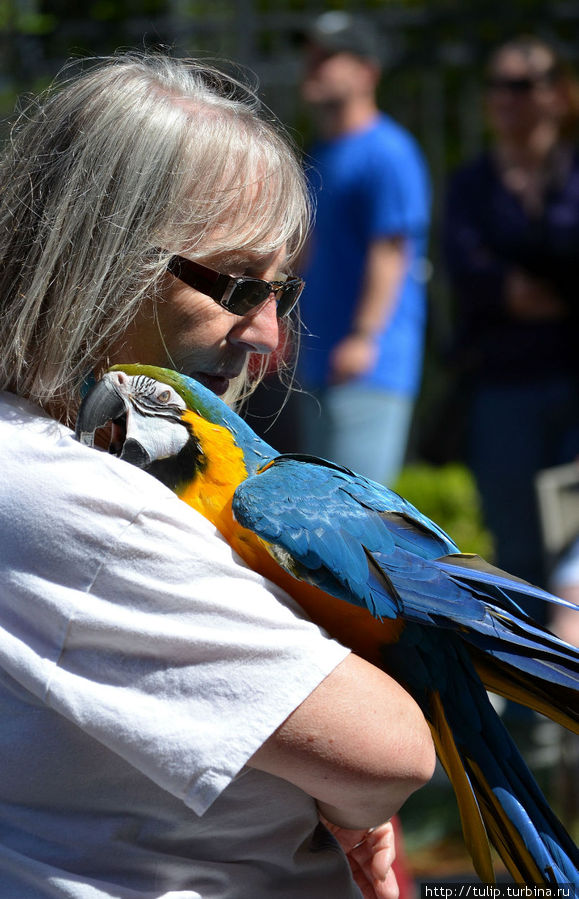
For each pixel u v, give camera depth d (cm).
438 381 923
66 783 205
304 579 227
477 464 664
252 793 208
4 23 873
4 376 228
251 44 830
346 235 656
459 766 233
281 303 261
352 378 659
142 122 226
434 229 918
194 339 240
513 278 629
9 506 203
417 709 209
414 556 237
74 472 204
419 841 551
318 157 666
